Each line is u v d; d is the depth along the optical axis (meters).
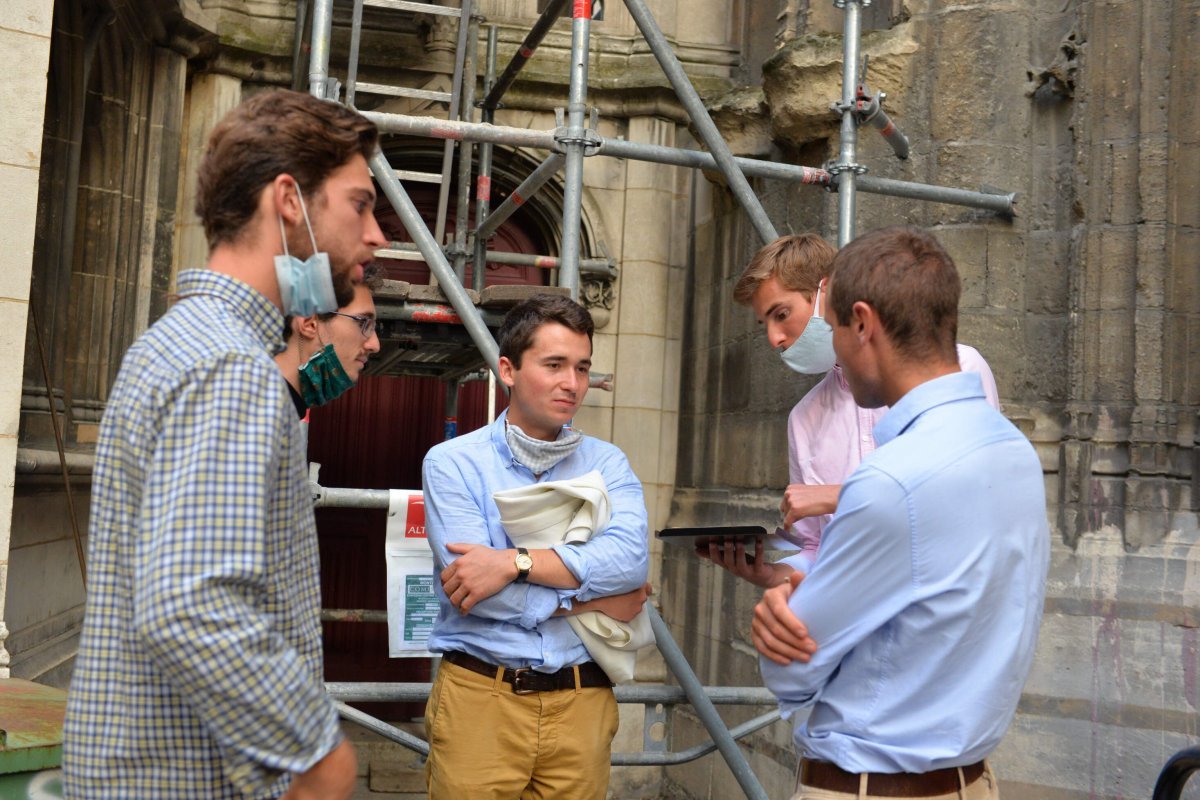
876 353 1.58
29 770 1.56
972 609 1.46
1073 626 3.65
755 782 2.71
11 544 4.03
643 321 6.03
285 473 1.25
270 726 1.13
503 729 2.16
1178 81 3.71
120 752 1.18
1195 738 3.38
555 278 5.26
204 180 1.36
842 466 2.32
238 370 1.20
